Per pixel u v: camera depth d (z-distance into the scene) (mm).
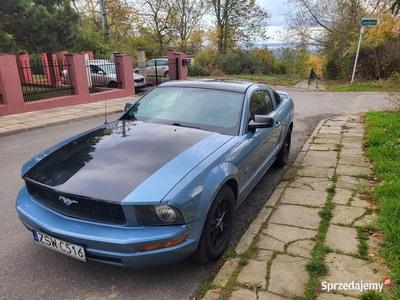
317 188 4398
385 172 4746
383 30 19047
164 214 2379
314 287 2500
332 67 22672
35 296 2613
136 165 2717
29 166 3059
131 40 34500
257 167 4004
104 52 26922
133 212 2365
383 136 6492
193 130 3477
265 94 4777
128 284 2748
